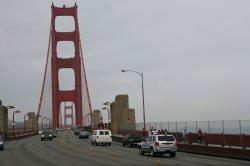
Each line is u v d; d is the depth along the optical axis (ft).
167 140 104.47
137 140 159.43
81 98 489.26
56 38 497.46
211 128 121.19
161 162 88.02
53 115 478.18
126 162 89.25
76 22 505.25
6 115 288.30
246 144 96.43
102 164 84.89
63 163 88.12
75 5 512.22
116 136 234.17
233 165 79.25
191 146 126.31
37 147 161.17
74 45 501.56
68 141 221.66
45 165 83.61
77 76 495.00
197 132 124.06
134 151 132.77
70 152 128.26
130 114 297.94
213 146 112.16
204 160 93.61
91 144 185.88
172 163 85.10
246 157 93.76
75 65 494.18
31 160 97.40
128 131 216.13
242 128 104.94
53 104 479.41
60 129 529.86
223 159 96.94
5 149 148.97
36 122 462.19
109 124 313.73
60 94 496.64
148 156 108.68
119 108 297.53
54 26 497.87
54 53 486.38
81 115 488.85
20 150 141.38
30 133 370.32
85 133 264.93
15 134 284.20
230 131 110.22
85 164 85.30
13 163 89.20
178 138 141.79
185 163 84.89
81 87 494.59
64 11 510.58
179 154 118.52
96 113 465.47
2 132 248.73
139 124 208.54
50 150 139.85
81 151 133.18
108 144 177.99
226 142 106.63
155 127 177.99
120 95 303.89
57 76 492.13
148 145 109.19
